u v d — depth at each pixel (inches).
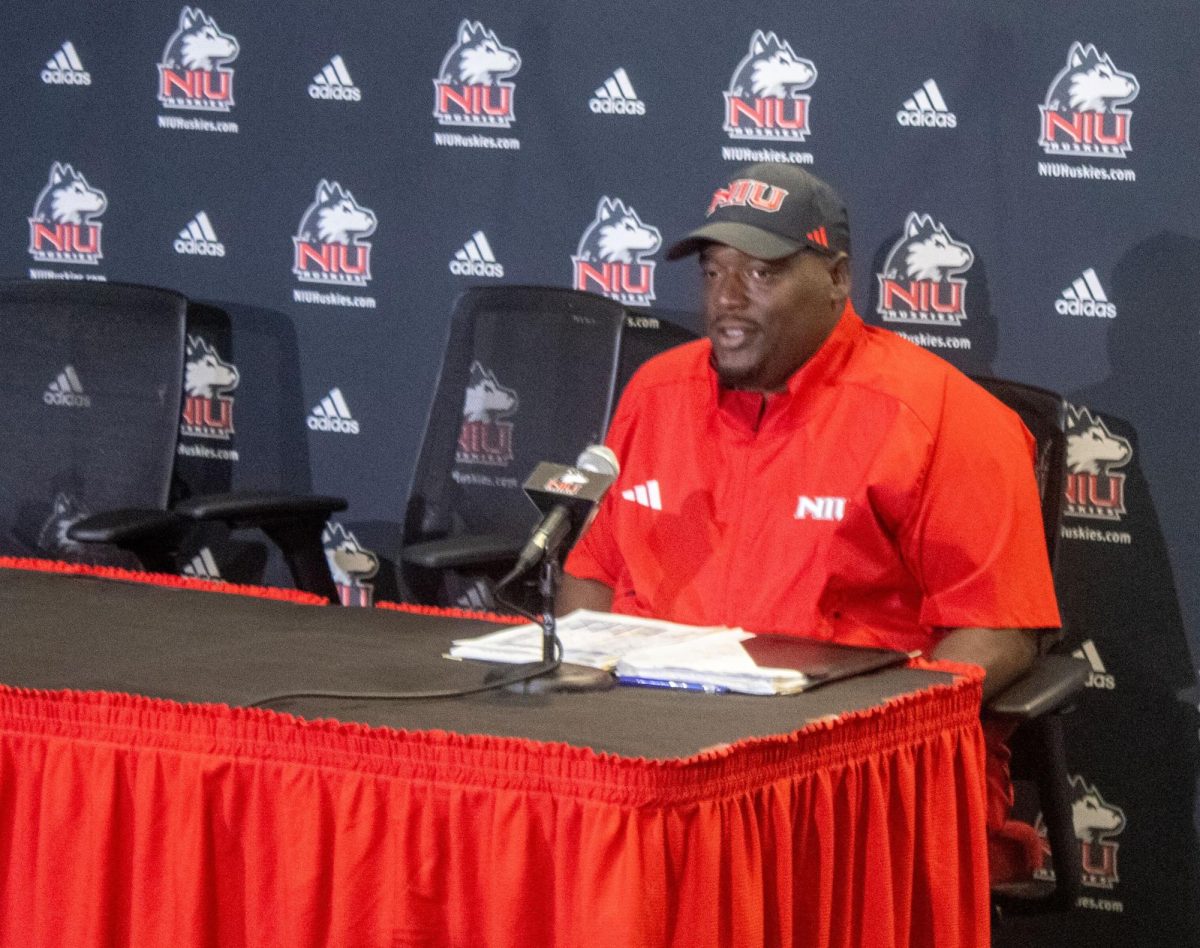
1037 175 231.8
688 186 248.2
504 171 257.0
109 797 127.6
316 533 231.0
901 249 238.4
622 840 110.9
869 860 130.0
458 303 236.4
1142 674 232.8
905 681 141.9
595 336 229.0
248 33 267.0
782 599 181.2
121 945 130.2
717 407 188.4
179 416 241.0
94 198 277.1
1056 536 188.5
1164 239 227.3
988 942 144.9
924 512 179.9
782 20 240.4
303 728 121.0
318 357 269.6
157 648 148.0
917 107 235.8
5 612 162.9
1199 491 228.7
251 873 124.0
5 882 133.3
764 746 117.9
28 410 246.1
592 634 154.6
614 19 248.5
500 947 115.0
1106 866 236.4
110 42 273.6
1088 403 232.7
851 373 184.9
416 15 258.2
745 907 116.0
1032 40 229.9
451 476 235.1
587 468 144.4
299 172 267.3
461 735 116.4
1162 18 224.4
